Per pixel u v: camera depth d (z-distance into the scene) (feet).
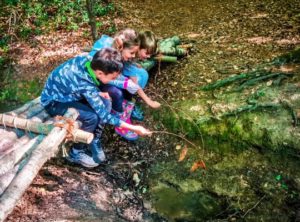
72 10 21.97
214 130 13.52
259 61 16.17
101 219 10.94
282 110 13.32
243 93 14.34
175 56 16.84
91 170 12.79
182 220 11.44
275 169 12.41
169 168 13.05
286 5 21.65
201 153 13.37
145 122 14.42
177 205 11.91
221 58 16.85
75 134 10.59
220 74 15.72
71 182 12.04
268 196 11.78
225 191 12.17
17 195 8.88
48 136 10.21
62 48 19.03
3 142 11.00
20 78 17.44
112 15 22.43
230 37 18.81
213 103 14.21
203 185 12.44
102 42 12.36
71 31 20.39
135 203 11.94
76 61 10.93
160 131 13.39
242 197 11.91
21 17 21.34
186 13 22.57
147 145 13.78
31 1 22.56
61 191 11.61
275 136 12.71
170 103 14.65
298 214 11.18
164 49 16.08
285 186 11.94
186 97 14.79
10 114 11.96
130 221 11.29
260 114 13.32
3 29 20.51
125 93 12.82
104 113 10.94
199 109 14.12
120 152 13.62
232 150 13.19
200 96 14.69
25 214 10.62
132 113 13.80
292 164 12.28
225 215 11.51
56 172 12.36
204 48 17.94
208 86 14.94
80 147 12.42
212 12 22.35
